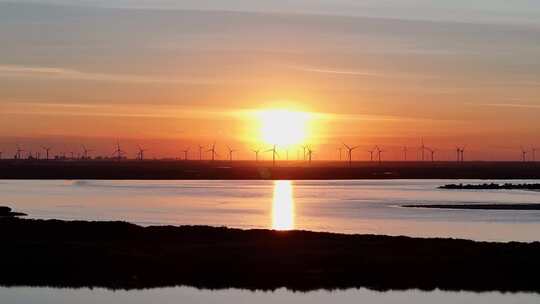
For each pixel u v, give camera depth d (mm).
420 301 69375
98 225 105562
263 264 81500
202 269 79562
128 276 77188
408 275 77750
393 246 91125
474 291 72625
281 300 69125
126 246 91062
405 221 144125
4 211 157625
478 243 93000
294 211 170000
